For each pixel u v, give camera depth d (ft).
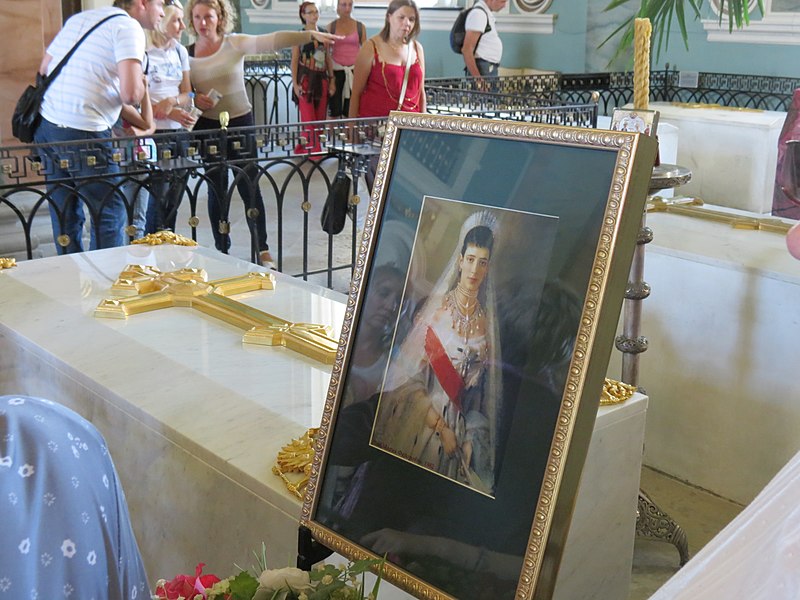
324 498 4.17
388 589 4.82
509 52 29.01
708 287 8.89
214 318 7.53
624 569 6.50
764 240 9.40
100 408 6.30
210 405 5.89
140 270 8.36
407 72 16.21
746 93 23.88
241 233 18.98
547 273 3.56
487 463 3.65
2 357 7.54
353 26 23.57
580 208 3.51
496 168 3.78
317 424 5.62
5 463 2.90
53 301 7.84
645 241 7.22
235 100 16.03
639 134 3.37
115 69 12.56
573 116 16.35
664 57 25.45
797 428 8.50
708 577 2.07
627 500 6.28
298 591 3.58
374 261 4.18
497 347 3.67
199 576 3.76
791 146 7.14
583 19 27.14
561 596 6.11
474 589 3.60
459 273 3.84
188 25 15.83
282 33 15.96
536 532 3.43
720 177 15.92
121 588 3.19
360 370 4.15
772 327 8.52
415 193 4.06
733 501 9.16
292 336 6.87
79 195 11.68
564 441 3.42
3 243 15.25
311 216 20.40
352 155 13.92
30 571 2.84
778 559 1.85
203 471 5.40
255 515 5.06
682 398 9.38
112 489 3.23
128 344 6.90
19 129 12.91
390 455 3.98
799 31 22.79
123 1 13.32
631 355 7.63
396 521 3.89
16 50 15.64
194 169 12.71
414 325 3.97
